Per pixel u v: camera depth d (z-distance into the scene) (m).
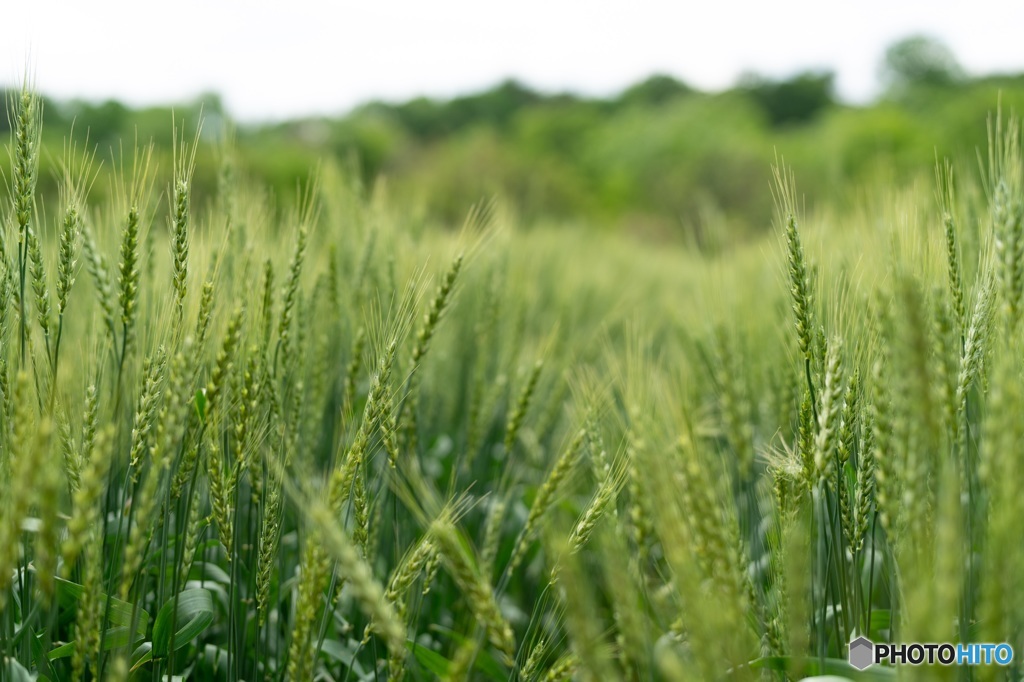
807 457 1.29
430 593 1.58
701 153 15.67
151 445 1.34
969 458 1.38
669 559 1.24
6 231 1.36
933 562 1.20
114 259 1.43
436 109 30.39
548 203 10.18
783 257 1.36
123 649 1.32
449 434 1.97
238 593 1.39
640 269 4.06
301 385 1.46
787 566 1.26
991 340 1.30
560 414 1.92
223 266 1.52
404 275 1.64
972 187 1.60
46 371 1.37
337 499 1.25
